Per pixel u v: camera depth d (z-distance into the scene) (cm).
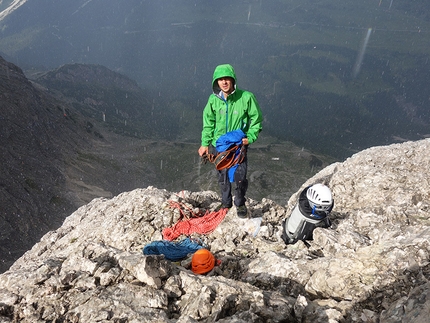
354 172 1023
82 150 18700
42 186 11869
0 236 8031
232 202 770
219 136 661
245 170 664
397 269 459
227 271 604
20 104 15988
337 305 433
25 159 12850
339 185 982
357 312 416
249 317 404
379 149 1174
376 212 780
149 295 475
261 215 846
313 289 494
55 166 14588
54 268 591
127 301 468
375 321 394
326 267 507
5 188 9994
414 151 1055
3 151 12056
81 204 12469
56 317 468
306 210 648
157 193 915
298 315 417
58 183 13400
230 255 668
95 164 17525
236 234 722
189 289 492
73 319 457
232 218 752
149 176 19612
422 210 748
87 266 560
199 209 850
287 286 521
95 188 14712
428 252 468
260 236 718
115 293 484
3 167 11131
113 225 825
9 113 14650
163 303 464
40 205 10706
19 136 14112
